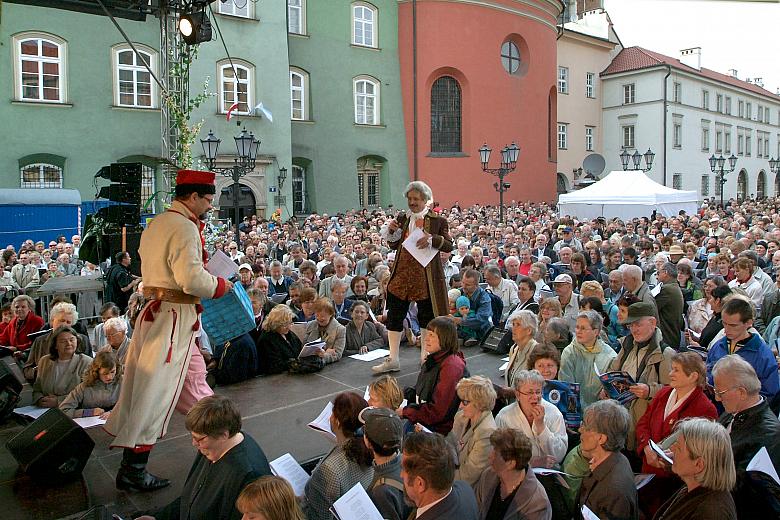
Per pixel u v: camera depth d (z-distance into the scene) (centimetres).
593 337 548
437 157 3434
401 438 363
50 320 679
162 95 1106
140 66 2445
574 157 5019
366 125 3325
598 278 1169
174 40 1084
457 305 804
